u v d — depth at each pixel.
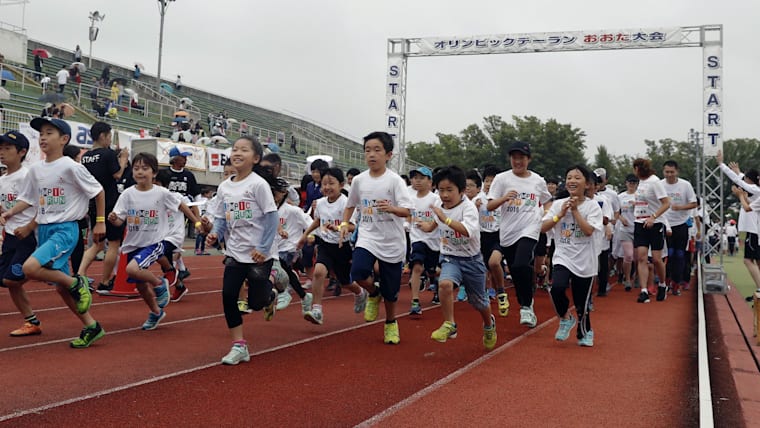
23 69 24.28
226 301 4.82
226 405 3.70
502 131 54.06
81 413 3.48
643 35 18.38
